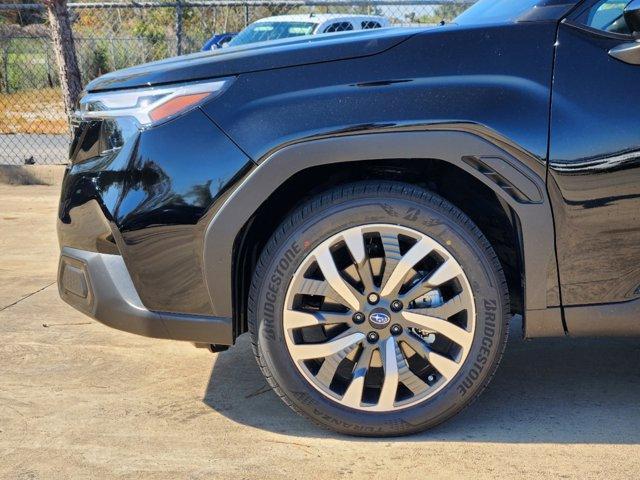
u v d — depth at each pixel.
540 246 2.69
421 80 2.68
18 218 6.91
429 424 2.80
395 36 2.74
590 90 2.66
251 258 2.94
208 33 11.19
